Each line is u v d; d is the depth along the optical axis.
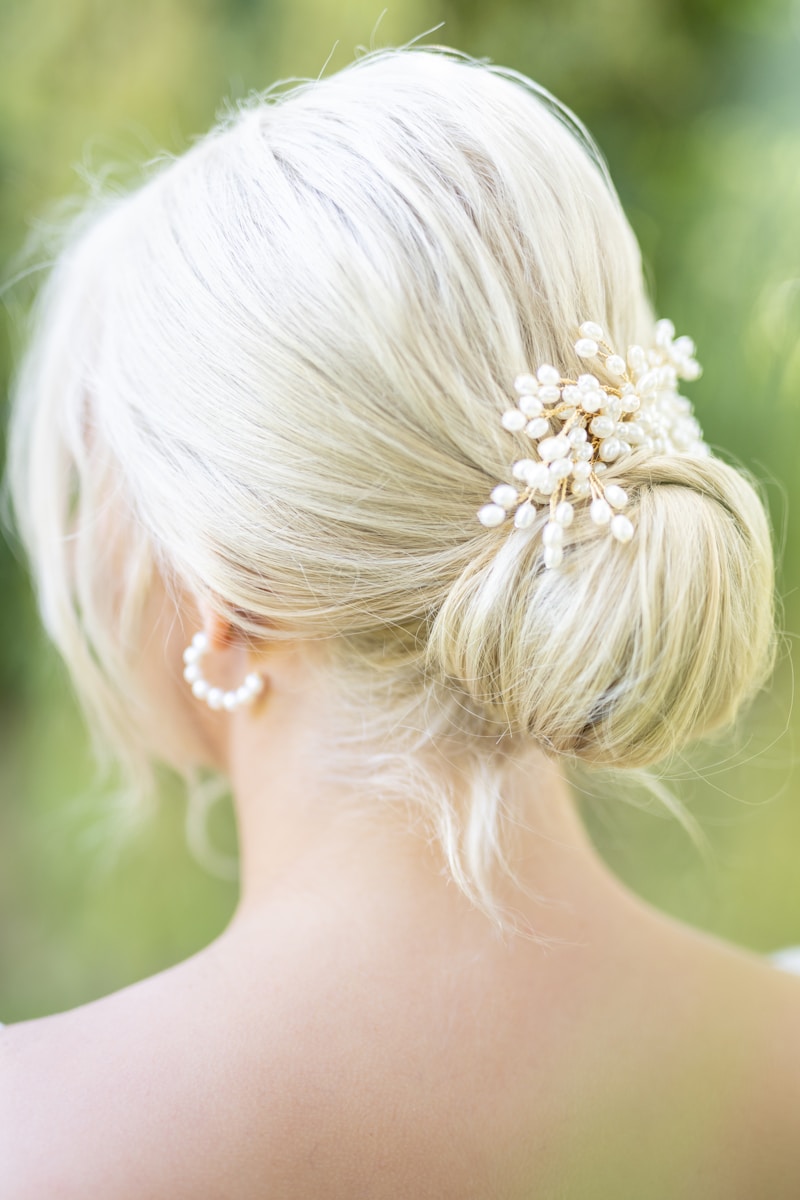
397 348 0.65
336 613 0.67
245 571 0.67
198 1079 0.65
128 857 1.45
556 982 0.68
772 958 0.85
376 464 0.65
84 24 1.31
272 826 0.71
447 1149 0.65
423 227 0.65
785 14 1.26
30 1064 0.65
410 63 0.69
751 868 1.29
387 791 0.69
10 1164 0.63
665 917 0.72
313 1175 0.64
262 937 0.68
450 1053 0.66
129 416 0.68
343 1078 0.65
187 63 1.30
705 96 1.31
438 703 0.68
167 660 0.73
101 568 0.74
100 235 0.74
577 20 1.28
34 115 1.34
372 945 0.67
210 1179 0.64
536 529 0.65
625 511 0.65
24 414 0.91
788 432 1.21
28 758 1.55
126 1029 0.66
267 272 0.66
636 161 1.31
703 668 0.65
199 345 0.66
